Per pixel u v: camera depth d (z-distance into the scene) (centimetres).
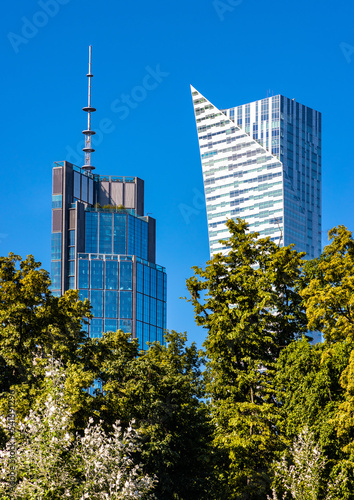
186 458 6188
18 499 3428
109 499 3538
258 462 6353
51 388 4175
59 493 3509
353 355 5766
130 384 6294
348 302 6081
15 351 6812
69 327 7319
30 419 3738
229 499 6169
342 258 6612
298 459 4972
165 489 5791
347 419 5638
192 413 6272
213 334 6925
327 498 4938
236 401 6744
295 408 6156
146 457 5822
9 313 6875
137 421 6088
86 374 5988
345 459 5794
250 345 6894
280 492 5925
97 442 3819
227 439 6312
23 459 3531
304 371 6344
